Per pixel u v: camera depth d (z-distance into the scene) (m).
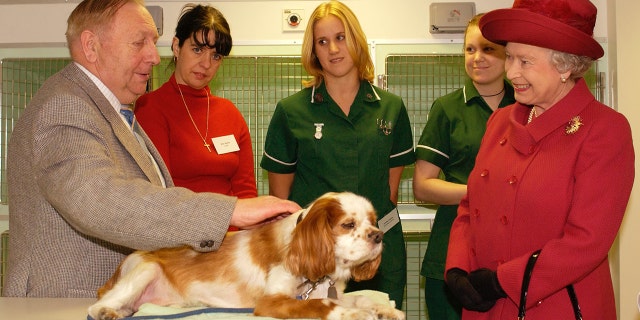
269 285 2.31
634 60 4.89
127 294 2.25
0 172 5.37
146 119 3.83
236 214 2.17
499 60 3.81
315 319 2.10
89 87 2.55
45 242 2.48
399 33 5.24
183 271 2.43
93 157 2.17
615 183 2.20
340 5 3.83
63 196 2.11
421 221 5.22
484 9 5.20
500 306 2.43
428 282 3.89
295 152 3.85
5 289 2.56
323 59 3.80
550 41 2.26
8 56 5.33
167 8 5.25
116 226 2.08
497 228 2.44
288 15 5.22
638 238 4.82
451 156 3.88
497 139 2.64
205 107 4.04
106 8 2.62
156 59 2.75
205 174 3.88
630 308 4.84
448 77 5.29
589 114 2.31
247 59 5.31
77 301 2.33
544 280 2.21
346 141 3.76
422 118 5.32
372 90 3.91
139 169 2.53
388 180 3.86
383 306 2.19
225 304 2.39
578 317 2.25
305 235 2.33
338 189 3.72
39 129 2.24
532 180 2.34
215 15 3.98
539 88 2.36
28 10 5.32
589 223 2.18
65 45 5.32
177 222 2.10
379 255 2.54
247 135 4.21
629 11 4.89
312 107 3.85
